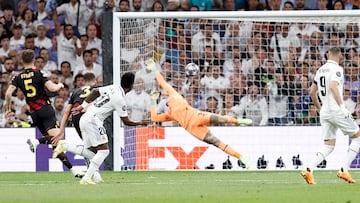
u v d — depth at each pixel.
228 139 51.91
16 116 60.94
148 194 30.11
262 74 57.47
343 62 57.75
